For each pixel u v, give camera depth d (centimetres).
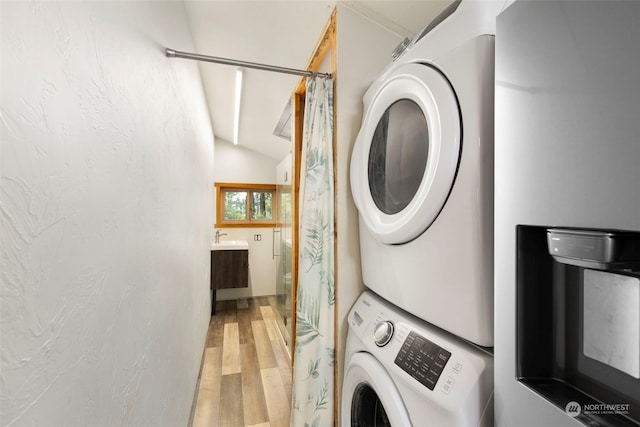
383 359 84
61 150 48
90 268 57
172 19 132
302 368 143
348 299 131
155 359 104
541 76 43
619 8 33
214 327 341
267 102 270
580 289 42
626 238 34
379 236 95
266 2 149
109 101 66
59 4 47
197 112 220
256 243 459
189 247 184
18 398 39
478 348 67
